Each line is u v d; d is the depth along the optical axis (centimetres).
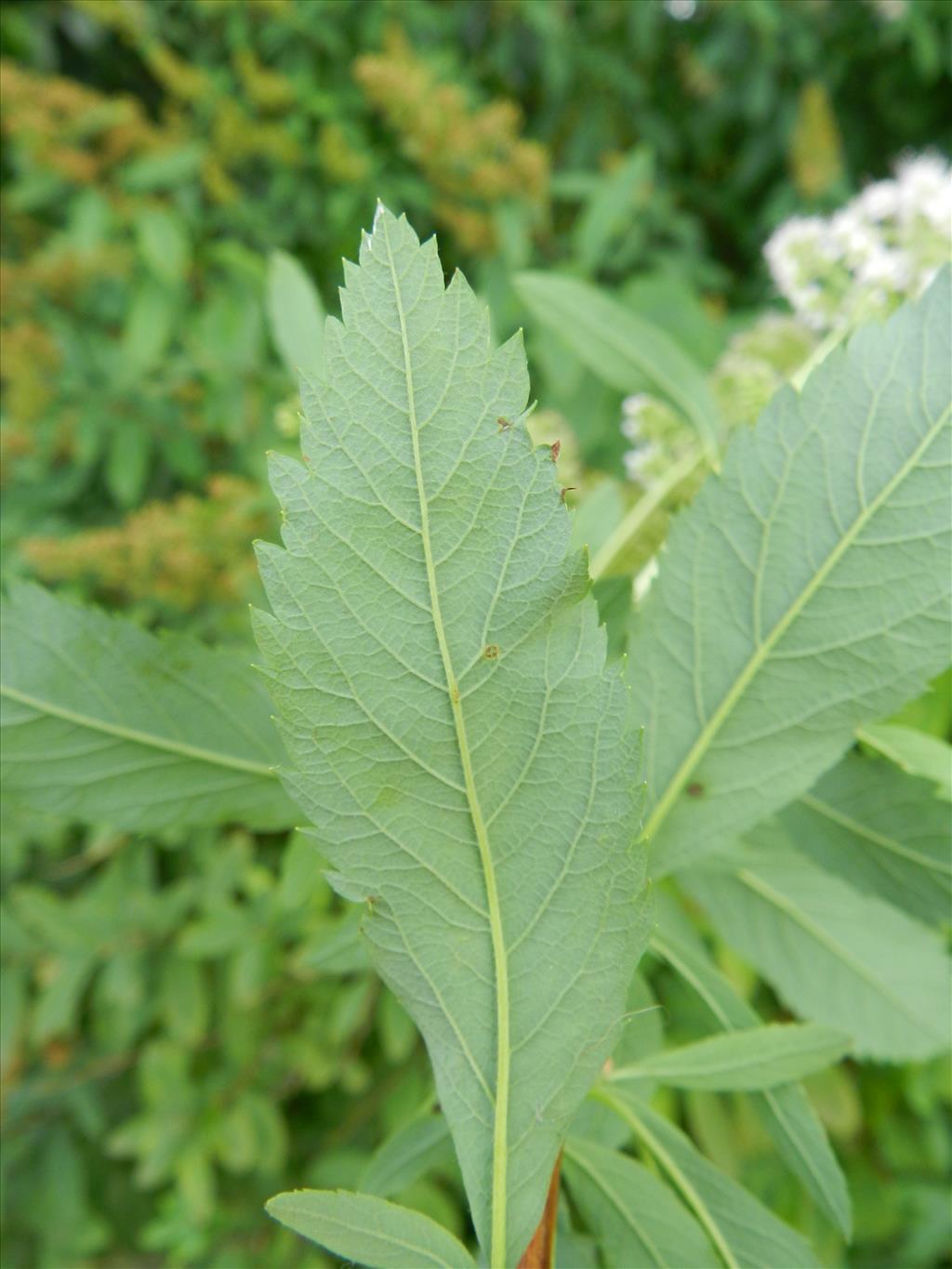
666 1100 32
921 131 65
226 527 32
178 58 50
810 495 10
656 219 52
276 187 45
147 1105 40
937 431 10
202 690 12
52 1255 41
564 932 9
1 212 46
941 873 12
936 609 10
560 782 8
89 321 44
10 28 49
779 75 61
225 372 39
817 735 11
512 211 40
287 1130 40
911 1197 36
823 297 20
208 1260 38
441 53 50
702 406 17
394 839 8
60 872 36
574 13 57
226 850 34
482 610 8
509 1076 9
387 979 9
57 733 11
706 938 28
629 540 15
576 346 18
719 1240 10
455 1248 8
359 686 8
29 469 41
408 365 8
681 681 11
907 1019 14
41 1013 33
